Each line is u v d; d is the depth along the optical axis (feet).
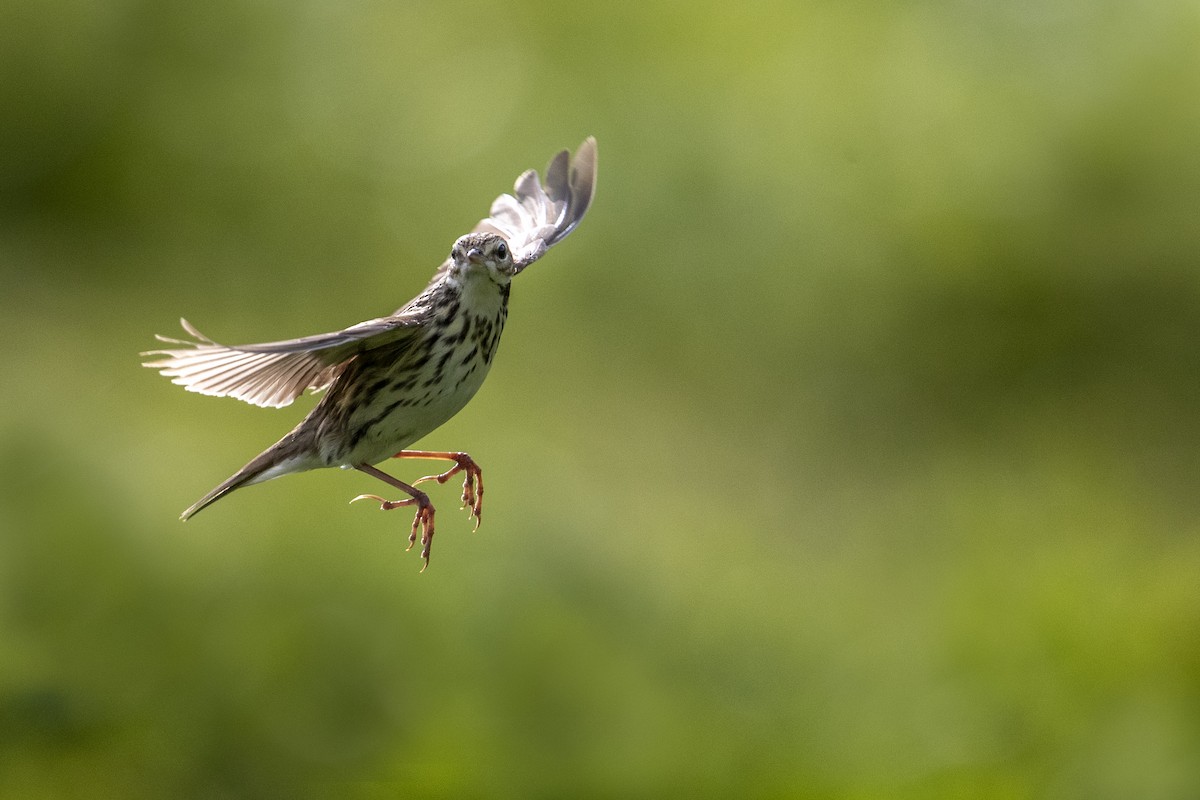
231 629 37.93
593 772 36.35
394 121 80.59
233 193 77.51
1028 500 58.23
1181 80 72.33
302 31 82.64
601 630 40.45
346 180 78.79
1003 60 75.46
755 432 65.10
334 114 80.69
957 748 38.11
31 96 76.69
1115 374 69.67
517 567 43.01
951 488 60.39
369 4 83.87
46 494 42.04
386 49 83.41
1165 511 58.39
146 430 50.90
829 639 43.42
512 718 37.04
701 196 72.84
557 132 78.38
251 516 44.62
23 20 77.20
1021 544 51.49
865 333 71.10
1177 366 69.56
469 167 78.64
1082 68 74.08
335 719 36.86
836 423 67.26
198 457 49.70
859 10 80.23
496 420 59.26
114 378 57.41
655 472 59.26
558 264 71.26
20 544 39.86
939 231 72.33
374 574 41.81
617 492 56.03
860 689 40.81
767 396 68.13
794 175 73.82
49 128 76.64
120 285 70.90
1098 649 40.96
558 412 62.49
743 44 82.43
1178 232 71.00
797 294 71.67
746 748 37.70
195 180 77.87
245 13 80.79
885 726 39.09
